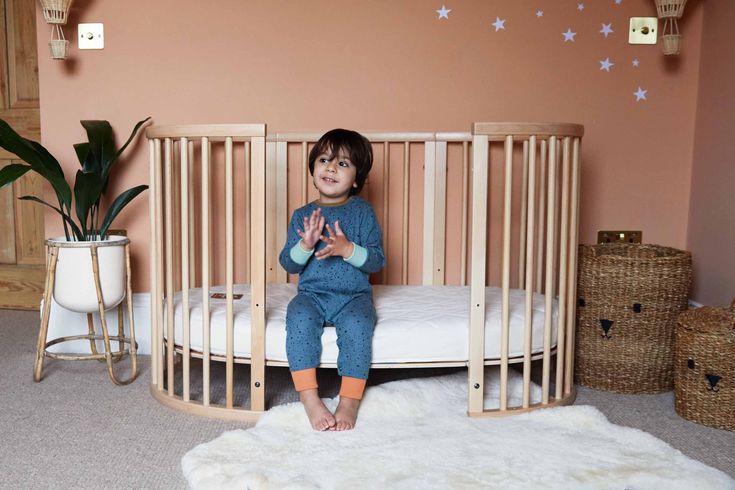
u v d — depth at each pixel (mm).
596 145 2268
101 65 2248
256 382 1657
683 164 2285
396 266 2311
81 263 1943
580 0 2229
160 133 1684
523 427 1562
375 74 2242
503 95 2248
